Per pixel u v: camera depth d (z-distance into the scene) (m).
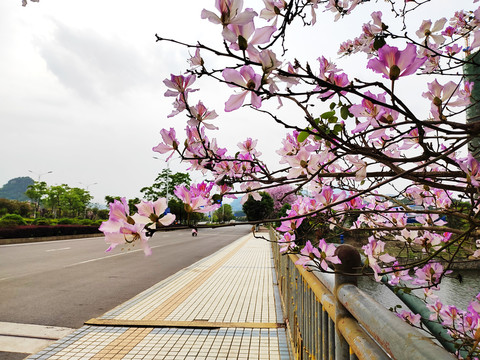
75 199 47.59
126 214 0.89
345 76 0.97
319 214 1.41
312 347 1.74
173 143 1.21
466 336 1.36
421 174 1.10
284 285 4.11
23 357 3.20
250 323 3.99
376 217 1.89
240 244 18.55
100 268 8.88
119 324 3.96
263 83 0.77
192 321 4.07
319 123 1.04
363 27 1.44
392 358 0.64
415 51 0.70
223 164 1.38
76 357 3.08
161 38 0.79
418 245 1.62
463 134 0.76
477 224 0.96
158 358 3.07
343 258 1.13
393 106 0.73
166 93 1.01
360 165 1.17
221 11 0.73
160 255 12.38
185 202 1.05
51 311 4.76
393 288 1.64
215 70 0.80
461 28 1.79
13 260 10.34
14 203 50.12
